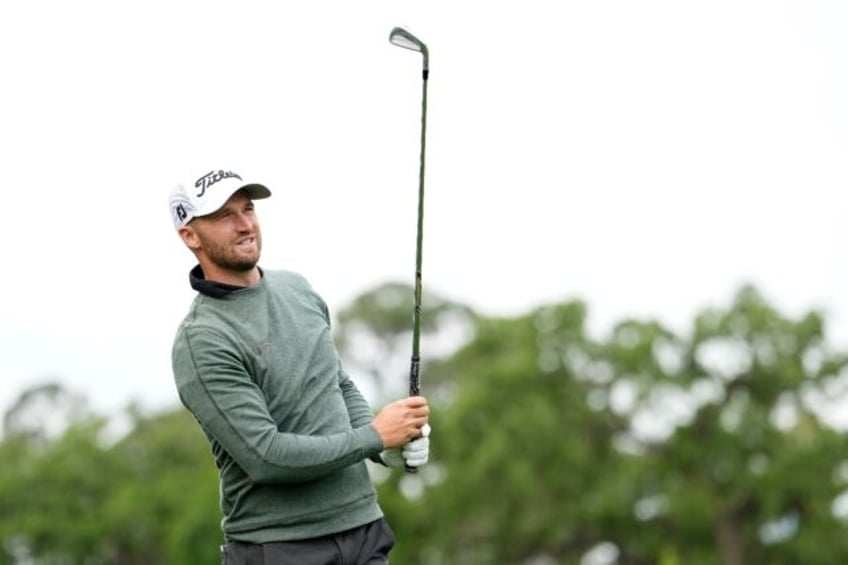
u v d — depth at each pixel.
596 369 86.44
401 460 13.72
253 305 13.25
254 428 12.83
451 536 86.25
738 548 82.88
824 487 81.25
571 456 84.31
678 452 83.44
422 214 14.27
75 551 111.31
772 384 83.19
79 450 115.31
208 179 13.12
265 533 13.23
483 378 87.88
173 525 101.94
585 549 86.31
